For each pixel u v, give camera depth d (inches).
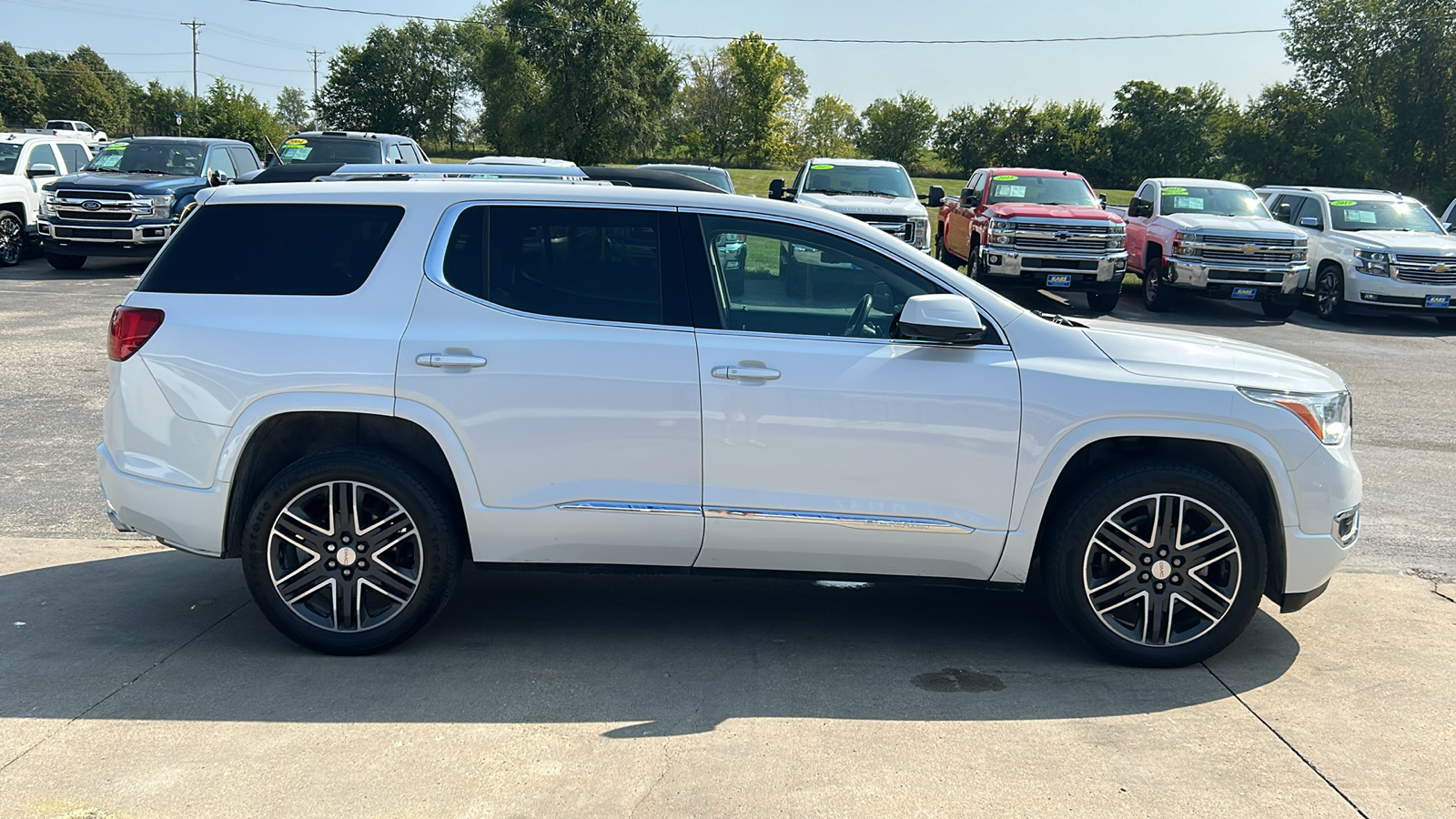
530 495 164.2
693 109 3715.6
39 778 127.6
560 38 2775.6
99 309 550.3
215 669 161.3
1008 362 164.9
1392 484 294.8
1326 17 1974.7
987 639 181.6
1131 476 162.9
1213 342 181.6
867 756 137.3
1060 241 653.9
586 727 144.4
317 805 123.0
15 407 336.2
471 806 123.5
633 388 162.1
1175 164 2876.5
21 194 741.3
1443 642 181.5
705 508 164.2
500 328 164.2
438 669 163.3
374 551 165.3
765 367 162.1
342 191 171.9
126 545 220.8
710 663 167.9
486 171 210.7
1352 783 133.0
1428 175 1973.4
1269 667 169.9
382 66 3909.9
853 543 165.9
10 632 173.8
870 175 716.7
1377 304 657.0
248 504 172.6
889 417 162.2
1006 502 164.7
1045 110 3036.4
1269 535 170.4
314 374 162.2
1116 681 163.9
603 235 168.6
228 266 169.5
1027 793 128.7
